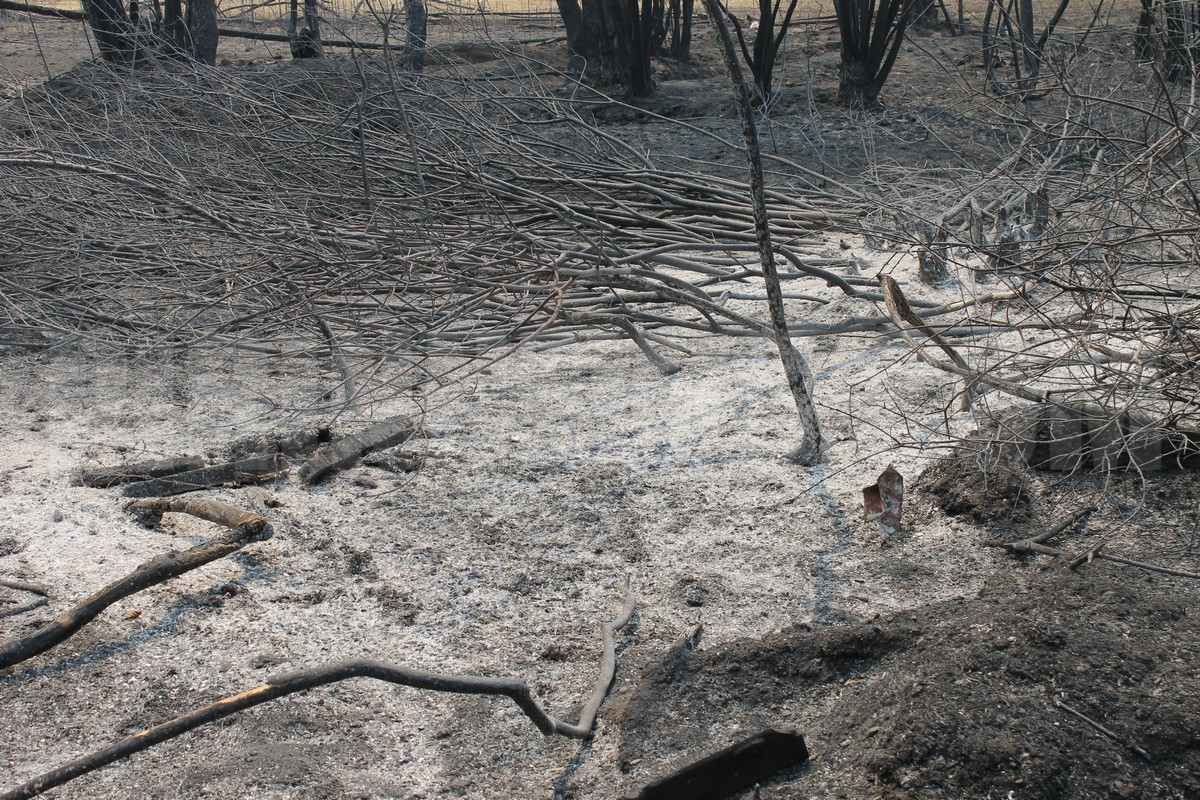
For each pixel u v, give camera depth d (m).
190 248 5.54
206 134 6.73
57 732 2.48
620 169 6.95
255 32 13.45
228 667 2.71
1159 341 3.62
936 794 2.08
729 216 6.68
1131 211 3.96
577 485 3.62
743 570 3.10
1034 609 2.58
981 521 3.27
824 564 3.12
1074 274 4.01
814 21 15.28
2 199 5.77
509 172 6.69
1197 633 2.47
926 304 5.22
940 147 8.95
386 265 5.10
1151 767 2.11
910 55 12.53
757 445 3.88
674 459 3.81
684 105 10.93
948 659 2.37
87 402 4.52
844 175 8.05
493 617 2.92
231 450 3.97
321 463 3.77
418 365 4.22
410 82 7.27
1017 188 6.40
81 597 3.01
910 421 3.99
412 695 2.60
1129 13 10.41
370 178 6.45
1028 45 7.40
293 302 4.70
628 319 4.91
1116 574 2.85
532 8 16.70
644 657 2.72
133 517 3.49
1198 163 4.40
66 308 5.19
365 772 2.34
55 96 7.21
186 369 4.86
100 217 5.73
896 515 3.23
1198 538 3.05
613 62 11.61
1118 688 2.27
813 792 2.18
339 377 4.76
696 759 2.33
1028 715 2.19
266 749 2.38
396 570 3.15
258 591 3.05
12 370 4.88
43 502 3.57
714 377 4.59
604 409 4.30
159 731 2.07
